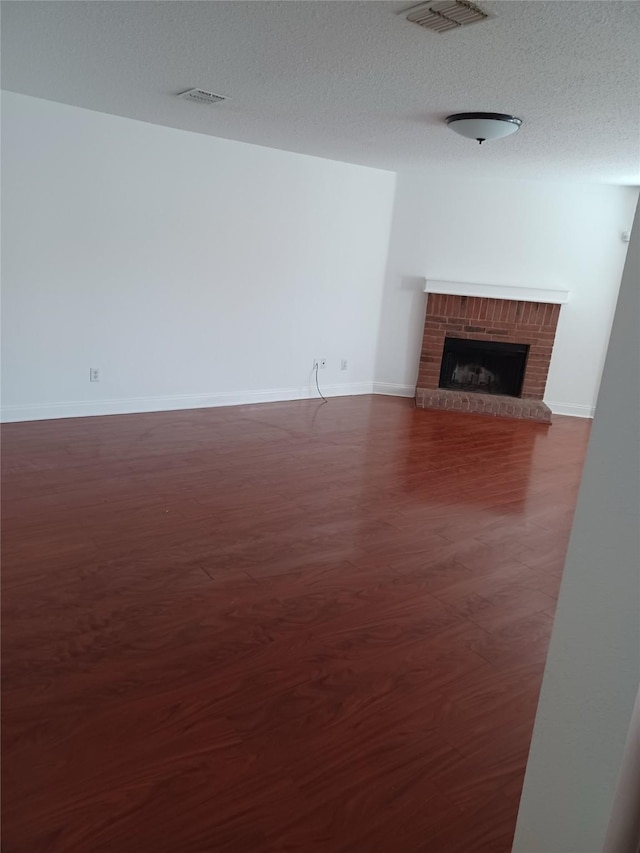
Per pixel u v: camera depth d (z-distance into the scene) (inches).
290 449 193.0
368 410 251.4
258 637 97.2
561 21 89.5
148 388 216.7
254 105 157.2
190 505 143.9
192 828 64.0
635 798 38.3
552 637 39.6
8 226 176.6
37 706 79.0
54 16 103.7
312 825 65.6
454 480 178.4
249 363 241.1
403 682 89.5
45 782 68.0
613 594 35.6
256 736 77.1
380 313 275.4
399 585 117.0
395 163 235.0
